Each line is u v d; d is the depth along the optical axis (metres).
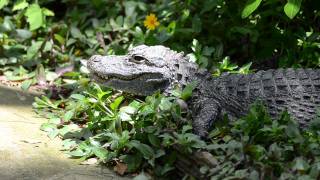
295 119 4.73
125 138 4.39
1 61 6.49
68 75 6.16
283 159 3.98
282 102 4.78
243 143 4.04
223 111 4.87
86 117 5.16
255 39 6.09
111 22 7.14
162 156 4.29
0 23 7.16
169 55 5.08
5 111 5.23
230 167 3.93
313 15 6.17
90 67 5.05
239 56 6.47
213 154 4.21
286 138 4.20
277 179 3.82
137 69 4.96
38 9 6.95
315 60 5.93
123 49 6.24
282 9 5.88
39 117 5.23
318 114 4.52
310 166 3.82
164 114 4.56
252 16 6.34
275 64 6.13
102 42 6.85
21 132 4.80
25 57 6.64
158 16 7.02
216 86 4.95
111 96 5.39
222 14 6.46
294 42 6.06
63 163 4.36
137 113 4.71
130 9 7.27
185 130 4.34
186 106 4.90
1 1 6.50
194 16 6.46
